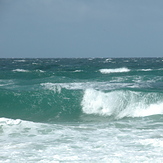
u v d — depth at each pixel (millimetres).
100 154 12523
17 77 52375
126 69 71250
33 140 15211
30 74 56219
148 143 14148
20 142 14805
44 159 11891
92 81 44781
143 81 45656
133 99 26328
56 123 21312
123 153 12617
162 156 12109
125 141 14742
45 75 55500
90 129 18000
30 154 12617
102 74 61188
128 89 29109
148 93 26578
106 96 27297
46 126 18484
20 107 27109
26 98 28203
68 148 13570
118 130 17594
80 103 27438
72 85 38562
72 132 17094
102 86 38188
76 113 25812
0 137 15914
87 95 27906
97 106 26734
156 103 25609
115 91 27469
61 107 27016
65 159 11875
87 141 14891
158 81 45781
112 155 12352
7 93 28750
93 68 81000
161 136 15727
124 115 24406
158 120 21109
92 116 24547
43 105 27391
